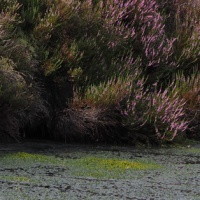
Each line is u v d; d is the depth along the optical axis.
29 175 10.23
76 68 14.55
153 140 14.70
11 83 13.16
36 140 14.40
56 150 13.05
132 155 12.92
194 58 17.09
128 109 14.43
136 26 16.80
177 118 15.07
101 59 15.34
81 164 11.44
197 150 14.09
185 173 11.02
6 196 8.74
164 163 12.05
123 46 16.05
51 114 14.59
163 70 16.44
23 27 14.83
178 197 9.09
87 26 15.37
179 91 15.78
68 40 15.00
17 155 12.00
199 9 19.08
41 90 14.32
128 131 14.61
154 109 14.77
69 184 9.67
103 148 13.79
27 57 13.90
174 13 18.62
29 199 8.63
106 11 16.02
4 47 13.59
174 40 16.69
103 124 14.30
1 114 13.38
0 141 13.77
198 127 16.09
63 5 14.88
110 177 10.38
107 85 14.33
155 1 17.28
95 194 9.08
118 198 8.90
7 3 14.61
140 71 15.81
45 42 14.74
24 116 13.79
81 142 14.59
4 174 10.25
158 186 9.80
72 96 14.67
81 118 14.27
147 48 16.20
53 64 14.27
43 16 15.37
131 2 16.61
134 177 10.48
